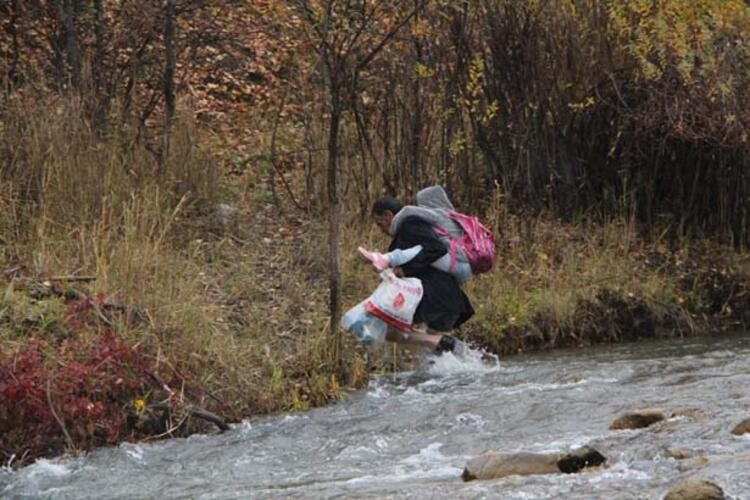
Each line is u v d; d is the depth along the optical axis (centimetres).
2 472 1894
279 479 1775
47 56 3184
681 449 1650
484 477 1636
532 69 3203
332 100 2428
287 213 3062
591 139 3244
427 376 2439
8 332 2162
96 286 2342
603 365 2461
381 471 1767
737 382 2144
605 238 3141
